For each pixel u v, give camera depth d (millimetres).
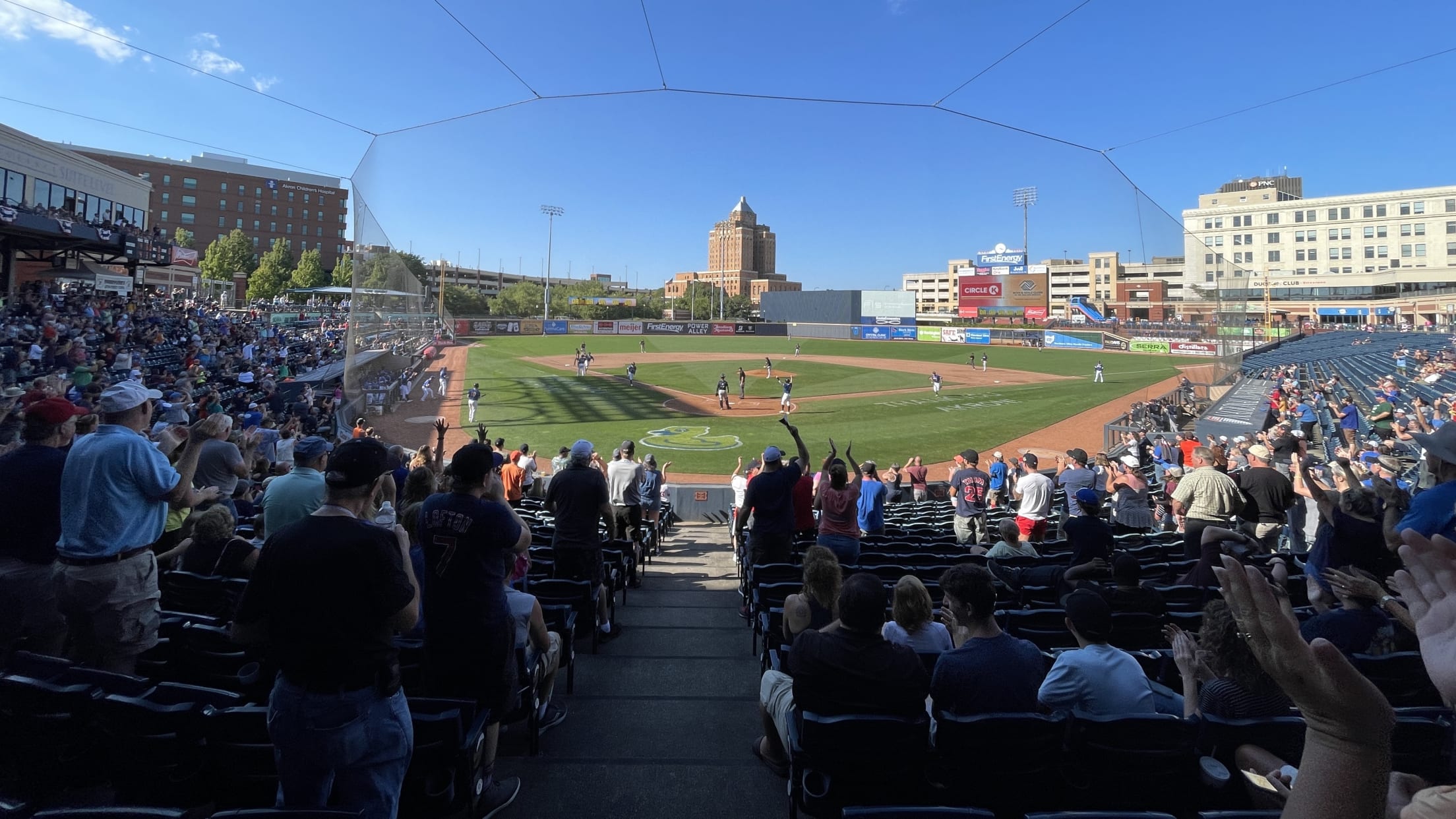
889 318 83438
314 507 4758
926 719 3303
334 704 2473
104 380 19656
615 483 9422
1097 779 3230
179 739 3047
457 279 78250
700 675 5453
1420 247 78500
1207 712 3262
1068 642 4996
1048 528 12305
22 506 3752
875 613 3293
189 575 4852
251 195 98750
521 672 3910
